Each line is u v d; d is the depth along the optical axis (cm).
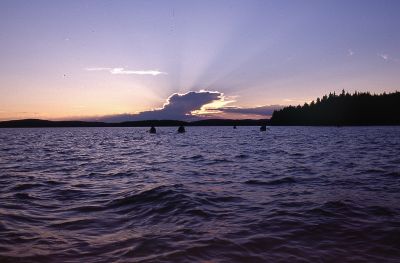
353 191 883
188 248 478
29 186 1030
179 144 3388
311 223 594
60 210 727
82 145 3397
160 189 889
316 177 1135
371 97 15088
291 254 455
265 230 560
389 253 456
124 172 1340
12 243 508
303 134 5925
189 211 685
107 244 502
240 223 604
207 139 4472
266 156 1977
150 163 1667
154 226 592
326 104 16138
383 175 1155
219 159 1831
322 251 465
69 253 466
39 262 436
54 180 1150
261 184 1024
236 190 926
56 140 4656
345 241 503
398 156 1823
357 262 427
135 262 431
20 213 696
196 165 1560
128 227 591
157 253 461
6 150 2656
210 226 587
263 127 8562
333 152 2145
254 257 446
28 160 1869
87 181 1127
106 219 648
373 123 14425
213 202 771
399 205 719
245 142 3606
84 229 583
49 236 543
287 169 1364
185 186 966
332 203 734
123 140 4494
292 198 811
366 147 2550
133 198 813
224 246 486
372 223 588
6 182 1109
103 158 1967
